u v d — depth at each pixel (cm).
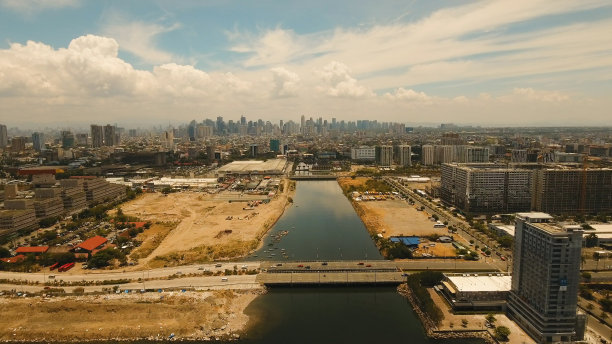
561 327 19300
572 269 18838
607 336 19912
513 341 19725
